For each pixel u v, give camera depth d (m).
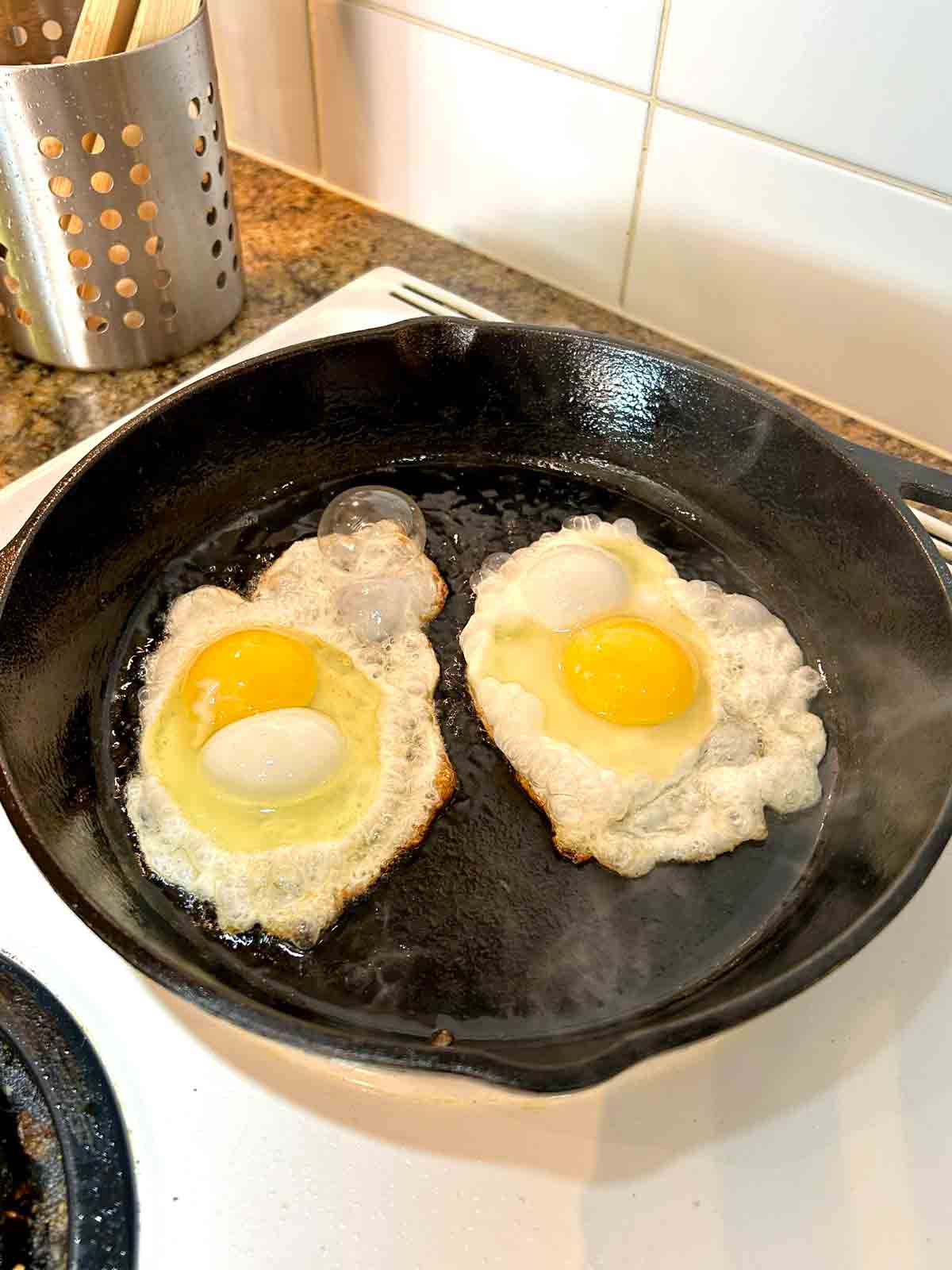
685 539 0.37
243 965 0.27
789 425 0.33
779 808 0.31
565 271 0.44
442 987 0.27
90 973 0.24
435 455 0.40
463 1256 0.21
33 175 0.33
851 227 0.35
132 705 0.32
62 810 0.28
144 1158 0.22
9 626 0.27
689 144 0.37
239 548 0.36
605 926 0.28
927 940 0.26
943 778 0.26
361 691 0.33
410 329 0.35
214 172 0.38
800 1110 0.23
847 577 0.34
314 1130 0.23
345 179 0.49
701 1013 0.20
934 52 0.30
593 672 0.32
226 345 0.42
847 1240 0.21
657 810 0.31
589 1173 0.22
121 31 0.35
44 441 0.37
